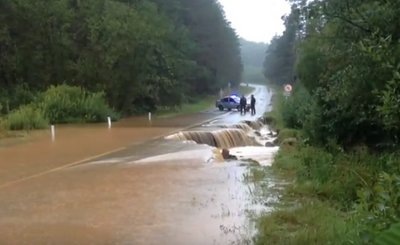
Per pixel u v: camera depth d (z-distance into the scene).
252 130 32.03
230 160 17.55
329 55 13.30
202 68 83.00
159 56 49.22
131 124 33.28
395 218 4.37
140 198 10.91
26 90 39.09
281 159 16.08
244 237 7.79
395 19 9.52
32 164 16.05
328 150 16.12
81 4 44.06
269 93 93.50
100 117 36.22
